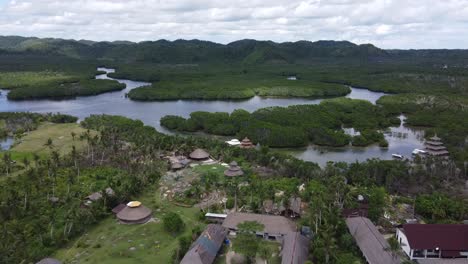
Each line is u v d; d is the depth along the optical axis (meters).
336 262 86.31
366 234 95.56
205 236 95.12
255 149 182.88
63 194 125.38
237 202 122.12
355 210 113.00
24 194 121.25
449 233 92.12
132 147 177.38
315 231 99.19
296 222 111.56
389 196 132.75
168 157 173.75
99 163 163.00
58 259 91.69
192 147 182.88
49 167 145.38
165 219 106.62
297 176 149.38
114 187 126.69
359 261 86.81
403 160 174.25
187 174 153.25
